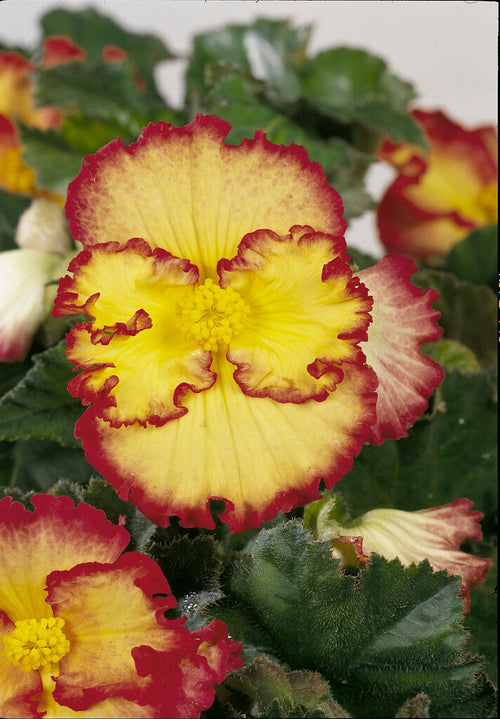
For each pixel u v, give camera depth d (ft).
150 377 1.29
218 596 1.35
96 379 1.28
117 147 1.30
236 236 1.32
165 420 1.28
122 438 1.28
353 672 1.37
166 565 1.36
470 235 2.16
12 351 1.58
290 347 1.31
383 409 1.37
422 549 1.39
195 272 1.29
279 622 1.36
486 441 1.61
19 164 1.94
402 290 1.39
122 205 1.30
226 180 1.31
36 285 1.59
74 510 1.28
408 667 1.35
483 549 1.58
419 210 2.46
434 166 2.41
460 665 1.34
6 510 1.28
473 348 1.90
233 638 1.36
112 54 2.27
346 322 1.30
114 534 1.28
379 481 1.57
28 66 2.10
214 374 1.31
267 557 1.34
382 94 2.28
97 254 1.28
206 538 1.37
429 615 1.34
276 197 1.31
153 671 1.23
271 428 1.30
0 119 1.96
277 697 1.32
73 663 1.27
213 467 1.29
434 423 1.58
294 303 1.32
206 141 1.30
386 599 1.34
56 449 1.62
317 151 1.75
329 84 2.28
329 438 1.30
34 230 1.64
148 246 1.28
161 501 1.28
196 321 1.31
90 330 1.28
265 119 1.77
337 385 1.30
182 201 1.31
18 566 1.28
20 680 1.27
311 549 1.34
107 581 1.25
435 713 1.33
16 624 1.28
